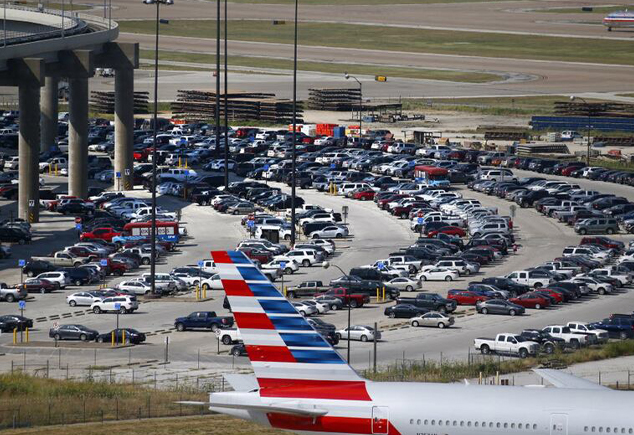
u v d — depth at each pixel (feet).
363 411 591.78
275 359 604.49
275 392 600.39
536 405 588.09
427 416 588.91
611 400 588.91
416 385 601.21
